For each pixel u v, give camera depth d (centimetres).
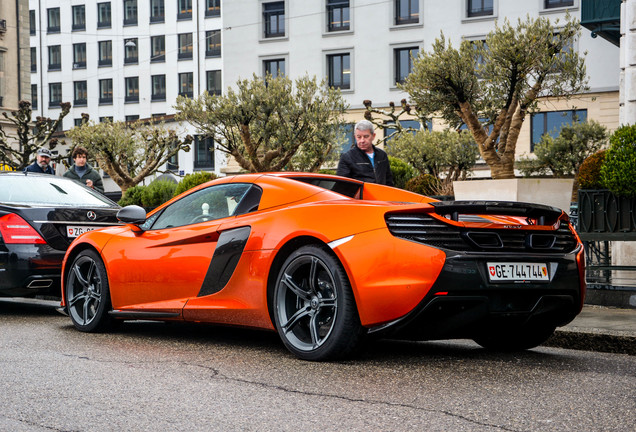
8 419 300
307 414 306
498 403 325
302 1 3797
